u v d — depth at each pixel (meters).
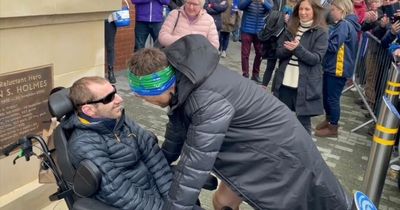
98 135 1.93
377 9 6.45
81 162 1.79
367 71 5.78
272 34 4.47
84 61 2.71
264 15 6.59
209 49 1.72
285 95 3.91
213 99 1.66
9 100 2.27
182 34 3.94
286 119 1.88
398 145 3.88
